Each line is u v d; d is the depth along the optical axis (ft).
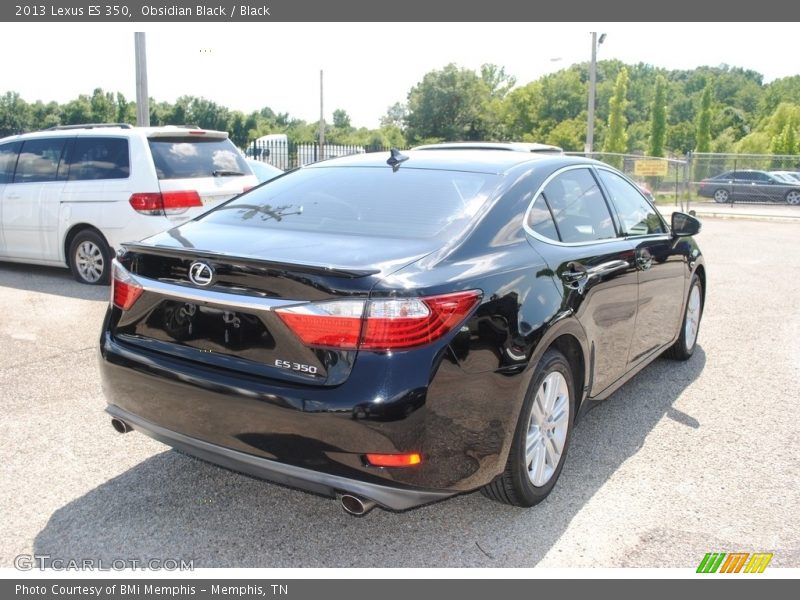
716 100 368.89
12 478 11.71
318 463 8.67
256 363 9.13
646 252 14.46
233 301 9.16
